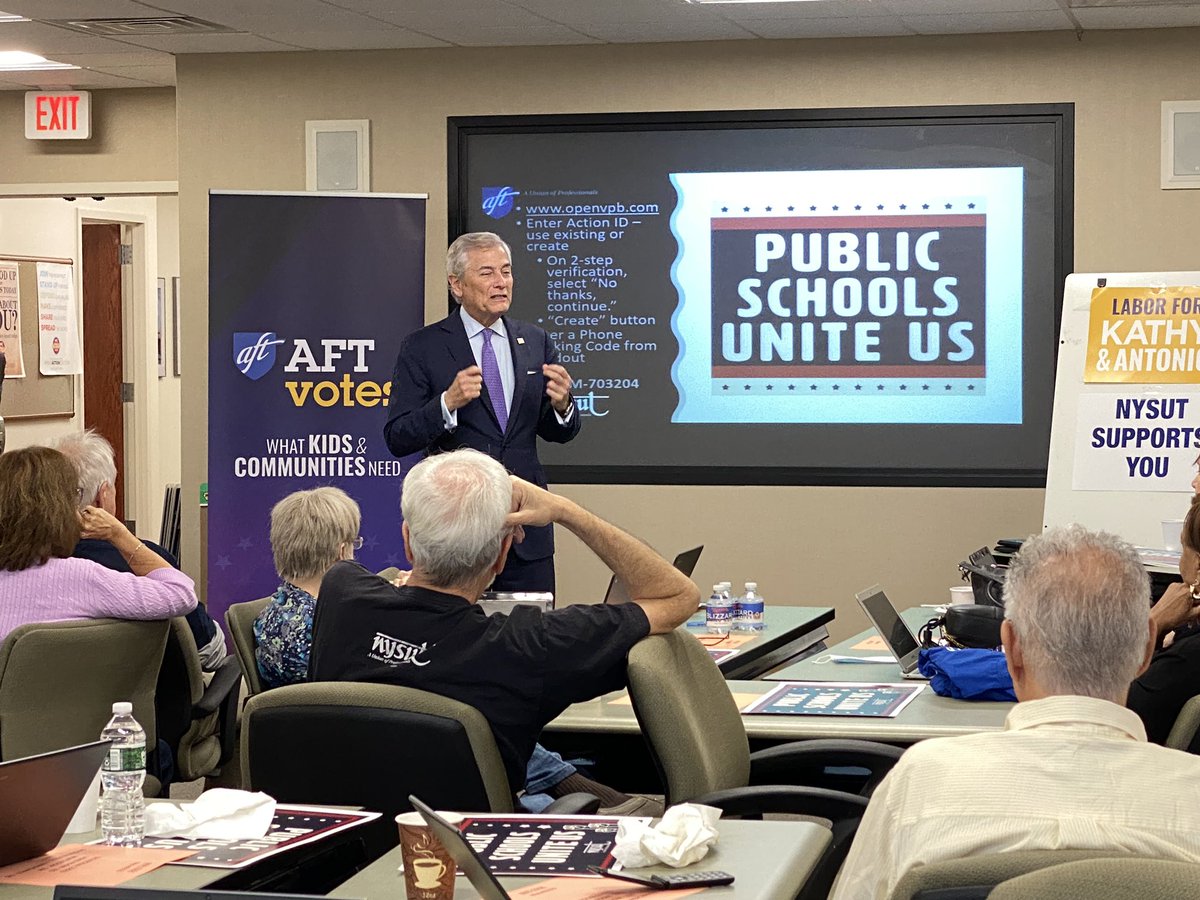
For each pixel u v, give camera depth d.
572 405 5.14
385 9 6.40
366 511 6.71
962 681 3.32
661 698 2.65
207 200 7.38
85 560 3.43
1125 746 1.69
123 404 11.23
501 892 1.62
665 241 7.18
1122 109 6.83
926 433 7.06
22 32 6.88
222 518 6.64
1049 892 1.34
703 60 7.08
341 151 7.31
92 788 2.19
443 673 2.56
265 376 6.66
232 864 1.97
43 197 8.56
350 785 2.46
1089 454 5.96
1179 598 3.36
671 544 7.24
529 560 4.90
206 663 4.17
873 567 7.10
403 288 6.75
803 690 3.49
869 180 7.03
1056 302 6.93
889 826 1.74
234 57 7.37
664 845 1.92
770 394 7.15
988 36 6.89
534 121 7.21
